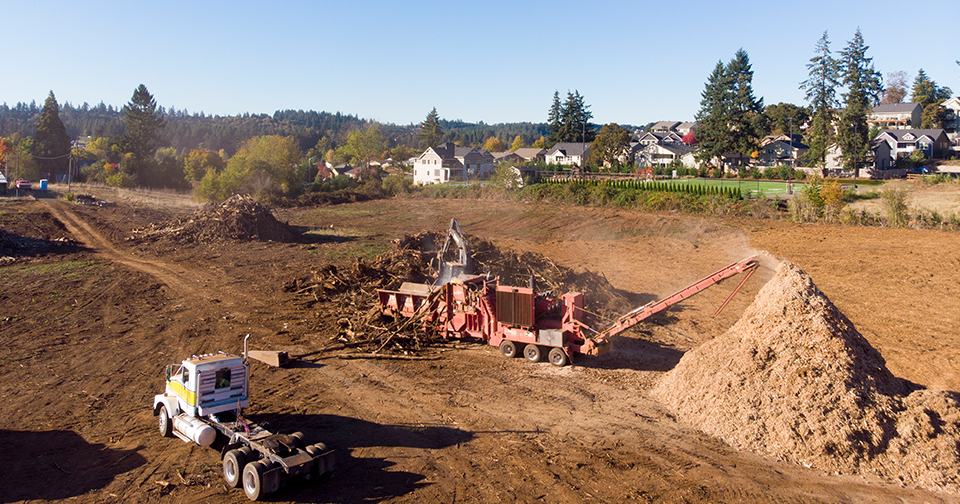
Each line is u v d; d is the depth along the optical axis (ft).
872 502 26.91
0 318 58.90
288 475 27.12
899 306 61.21
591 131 383.24
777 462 30.60
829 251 89.66
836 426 30.94
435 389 41.88
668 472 29.71
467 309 51.85
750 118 273.13
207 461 31.12
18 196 170.40
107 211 149.38
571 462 30.86
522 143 580.30
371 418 36.91
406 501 27.12
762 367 35.42
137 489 28.25
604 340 45.29
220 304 66.44
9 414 37.14
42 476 29.50
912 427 30.37
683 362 40.24
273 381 43.52
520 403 39.17
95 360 47.80
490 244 81.35
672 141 366.02
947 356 46.24
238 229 111.24
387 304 58.39
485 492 27.89
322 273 75.25
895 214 111.55
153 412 35.42
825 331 34.91
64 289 72.02
